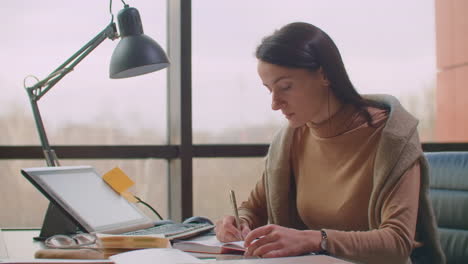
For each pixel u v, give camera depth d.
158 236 1.09
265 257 1.09
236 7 3.11
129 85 3.04
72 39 2.93
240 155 3.05
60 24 2.92
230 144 3.04
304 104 1.43
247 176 3.10
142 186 3.04
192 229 1.40
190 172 2.96
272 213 1.61
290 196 1.62
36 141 2.89
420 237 1.38
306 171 1.57
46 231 1.42
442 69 3.28
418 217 1.37
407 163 1.32
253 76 3.15
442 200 1.62
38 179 1.31
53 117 2.92
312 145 1.56
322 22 3.18
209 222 1.56
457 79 3.29
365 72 3.21
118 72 1.79
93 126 2.98
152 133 3.09
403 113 1.41
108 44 2.98
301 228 1.63
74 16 2.93
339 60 1.45
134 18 1.82
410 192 1.30
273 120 3.18
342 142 1.47
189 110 2.95
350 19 3.19
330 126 1.49
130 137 3.05
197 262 0.91
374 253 1.18
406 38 3.24
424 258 1.38
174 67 3.04
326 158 1.52
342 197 1.45
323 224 1.49
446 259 1.58
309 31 1.43
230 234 1.28
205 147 3.00
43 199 2.89
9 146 2.80
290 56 1.38
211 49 3.09
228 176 3.07
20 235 1.50
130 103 3.04
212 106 3.10
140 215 1.50
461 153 1.65
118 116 3.02
